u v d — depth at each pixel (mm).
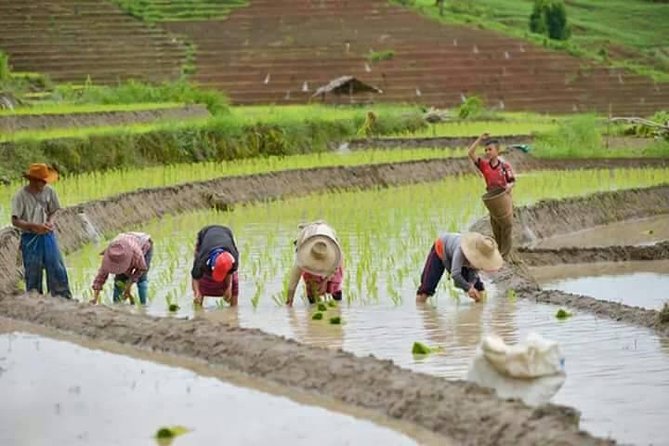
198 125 73375
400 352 26984
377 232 47094
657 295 35625
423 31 154000
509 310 32125
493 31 156000
